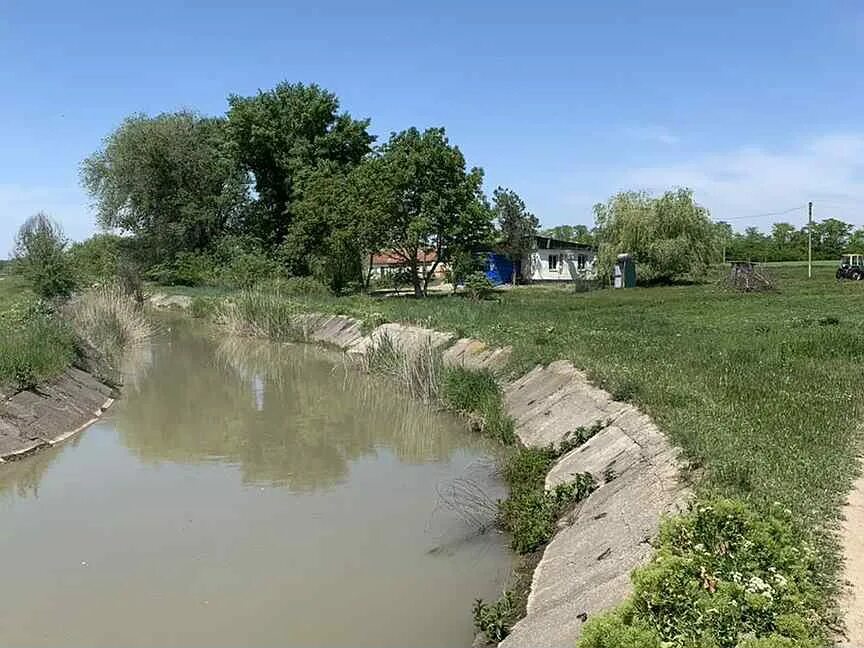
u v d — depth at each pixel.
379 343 24.16
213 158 55.56
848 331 19.42
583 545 8.53
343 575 9.31
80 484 13.07
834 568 6.23
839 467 8.53
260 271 46.50
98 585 9.12
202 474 13.59
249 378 24.03
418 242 41.44
